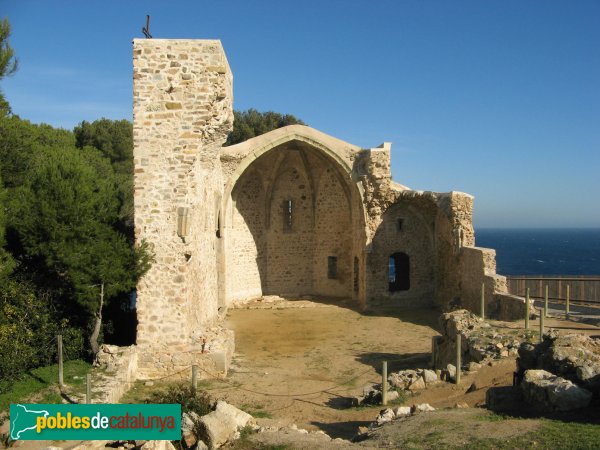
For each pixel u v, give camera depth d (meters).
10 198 14.17
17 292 12.84
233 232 26.36
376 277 25.56
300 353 17.75
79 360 13.62
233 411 9.03
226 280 24.16
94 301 13.14
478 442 6.62
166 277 13.99
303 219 28.52
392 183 26.14
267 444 7.82
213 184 19.77
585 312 17.73
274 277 28.12
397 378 12.34
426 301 26.42
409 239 26.16
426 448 6.68
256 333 20.69
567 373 8.38
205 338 14.79
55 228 12.75
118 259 13.34
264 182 27.34
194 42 14.07
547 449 6.11
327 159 25.95
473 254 20.72
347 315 24.09
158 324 14.04
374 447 7.09
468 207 23.03
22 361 11.64
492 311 18.38
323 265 28.38
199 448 8.14
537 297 21.16
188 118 14.05
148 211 13.95
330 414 11.30
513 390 8.66
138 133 13.99
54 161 13.95
